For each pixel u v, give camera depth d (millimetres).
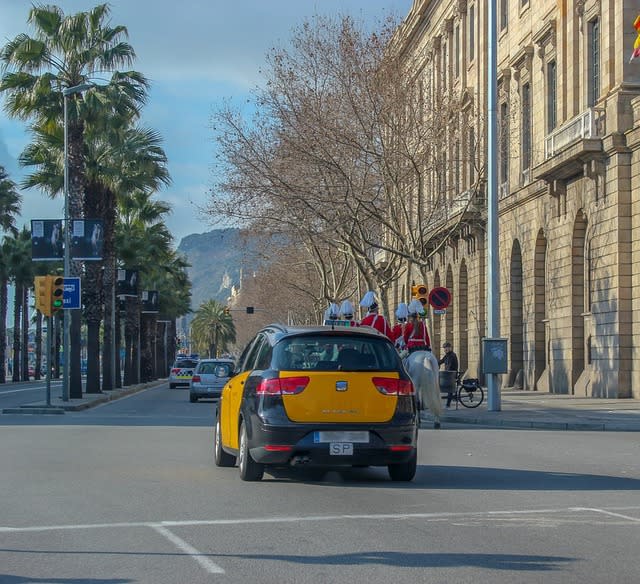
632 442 21531
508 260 51656
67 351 38688
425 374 23000
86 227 39625
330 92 40938
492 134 32406
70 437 22000
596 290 39875
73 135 42188
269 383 13508
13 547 9336
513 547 9273
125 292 62812
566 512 11328
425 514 11141
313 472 15344
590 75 41125
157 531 10102
